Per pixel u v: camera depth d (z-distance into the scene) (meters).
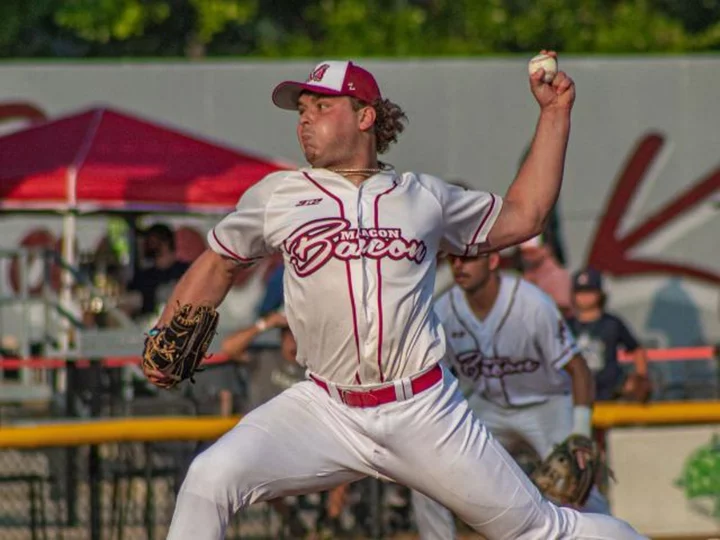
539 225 17.36
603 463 25.66
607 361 32.16
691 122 49.81
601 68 49.66
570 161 49.84
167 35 73.50
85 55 71.94
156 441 28.50
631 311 50.34
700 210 50.09
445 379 17.09
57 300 41.84
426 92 48.03
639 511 29.91
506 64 48.16
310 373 17.20
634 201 49.97
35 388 36.66
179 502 16.75
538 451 25.62
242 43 74.62
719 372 41.06
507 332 24.81
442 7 73.12
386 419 16.77
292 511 30.73
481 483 16.91
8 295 45.69
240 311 46.38
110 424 27.72
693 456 30.09
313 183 16.95
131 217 40.09
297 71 47.31
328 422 17.03
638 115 49.81
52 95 46.62
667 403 29.94
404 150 48.00
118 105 46.84
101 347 33.47
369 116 17.11
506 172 48.22
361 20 71.06
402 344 16.69
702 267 50.19
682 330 50.31
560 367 24.80
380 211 16.72
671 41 72.31
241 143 47.12
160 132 38.25
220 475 16.61
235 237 17.14
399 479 17.17
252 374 31.16
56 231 46.50
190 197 36.22
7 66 46.41
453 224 17.22
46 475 30.33
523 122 48.19
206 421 28.23
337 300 16.52
